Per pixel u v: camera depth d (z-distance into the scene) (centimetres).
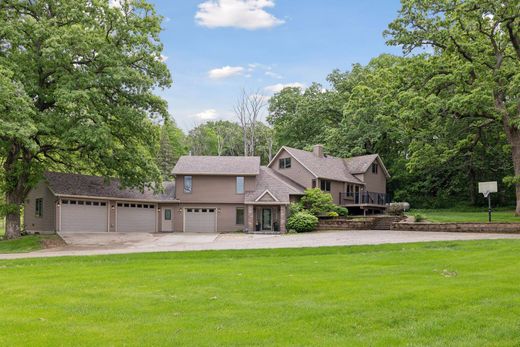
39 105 2728
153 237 3222
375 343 713
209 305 959
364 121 4784
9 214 2842
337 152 5031
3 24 2431
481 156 4341
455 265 1426
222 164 3966
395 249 1955
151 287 1168
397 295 1003
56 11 2645
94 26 2733
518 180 2862
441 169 4603
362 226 3344
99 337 749
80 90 2483
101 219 3459
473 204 4722
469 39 3191
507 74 2895
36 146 2331
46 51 2369
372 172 4662
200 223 3862
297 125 5772
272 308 923
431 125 3147
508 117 2950
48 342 724
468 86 3052
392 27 3105
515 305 916
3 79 2173
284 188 3750
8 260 1856
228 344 713
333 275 1296
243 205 3844
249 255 1897
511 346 696
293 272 1370
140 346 706
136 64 2977
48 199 3325
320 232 3334
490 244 1939
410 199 5094
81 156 2992
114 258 1850
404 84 3203
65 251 2308
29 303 1002
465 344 704
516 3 2642
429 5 2958
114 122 2922
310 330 782
